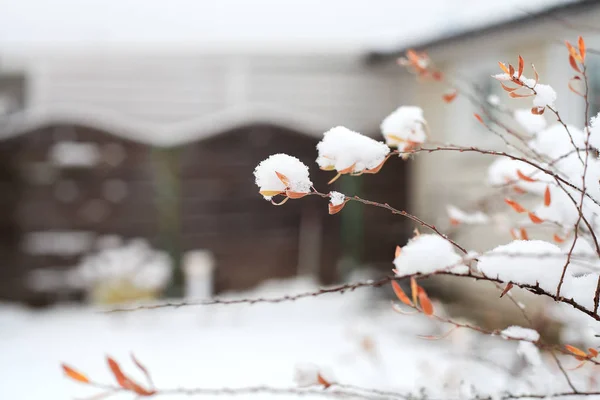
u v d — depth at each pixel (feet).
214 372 17.26
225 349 19.95
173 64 27.99
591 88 17.54
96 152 25.68
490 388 5.72
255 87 28.55
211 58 28.22
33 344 20.76
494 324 11.77
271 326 22.86
